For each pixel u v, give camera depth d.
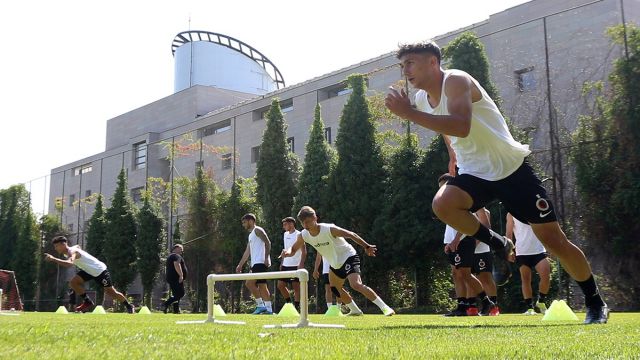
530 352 2.00
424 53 3.66
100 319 6.49
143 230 21.81
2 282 24.00
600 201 11.27
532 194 3.74
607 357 1.84
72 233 28.39
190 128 33.06
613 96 11.52
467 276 7.45
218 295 19.48
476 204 3.80
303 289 4.39
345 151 15.52
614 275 11.01
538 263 8.02
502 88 17.55
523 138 12.98
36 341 2.53
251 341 2.57
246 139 28.98
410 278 13.96
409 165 13.83
